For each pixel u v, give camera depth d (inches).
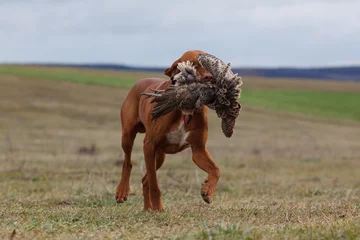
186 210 375.9
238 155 1041.5
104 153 992.2
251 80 4333.2
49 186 593.6
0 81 2236.7
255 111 2124.8
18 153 936.9
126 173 438.0
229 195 540.7
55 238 287.1
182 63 328.5
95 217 350.9
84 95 2111.2
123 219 346.3
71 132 1376.7
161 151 409.1
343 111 2439.7
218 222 317.1
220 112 328.5
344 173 829.8
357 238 267.1
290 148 1234.6
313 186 637.9
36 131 1348.4
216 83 322.0
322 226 296.0
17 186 594.6
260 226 310.3
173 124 356.5
